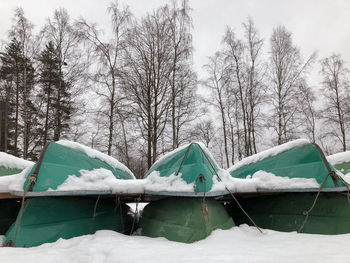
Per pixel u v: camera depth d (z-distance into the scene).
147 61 13.76
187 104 14.50
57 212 4.01
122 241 3.24
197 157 4.07
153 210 4.51
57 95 14.15
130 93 13.15
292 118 16.17
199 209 3.73
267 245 2.97
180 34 14.34
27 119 14.22
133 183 4.29
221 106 17.70
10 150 18.75
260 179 4.46
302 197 4.23
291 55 15.98
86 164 4.50
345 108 17.47
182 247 2.93
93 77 12.90
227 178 4.29
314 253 2.54
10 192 3.83
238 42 17.14
